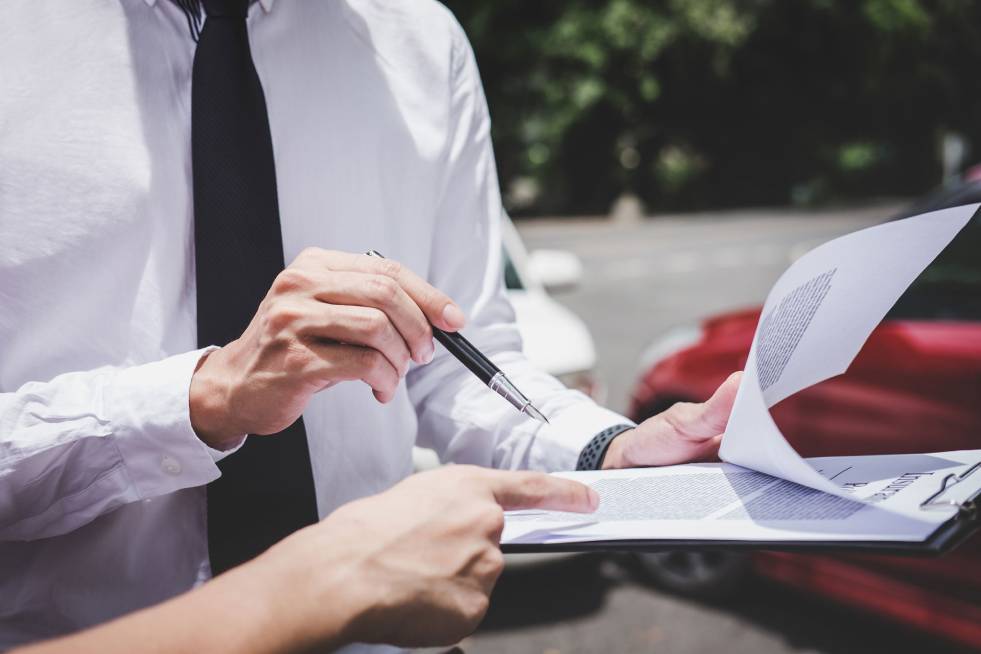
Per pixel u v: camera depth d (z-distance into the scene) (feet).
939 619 7.79
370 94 3.08
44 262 2.52
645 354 11.48
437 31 3.29
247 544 2.66
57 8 2.54
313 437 2.96
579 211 84.69
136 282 2.64
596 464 3.06
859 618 9.56
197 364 2.42
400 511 1.87
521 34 72.79
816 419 8.41
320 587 1.71
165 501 2.69
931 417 7.55
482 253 3.47
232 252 2.61
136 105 2.63
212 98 2.63
